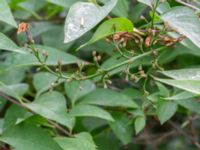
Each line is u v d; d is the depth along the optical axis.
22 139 0.72
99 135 0.91
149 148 1.22
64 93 0.93
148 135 1.18
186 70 0.72
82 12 0.67
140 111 0.85
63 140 0.74
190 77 0.71
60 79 0.85
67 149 0.73
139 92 0.88
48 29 0.98
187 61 0.96
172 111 0.81
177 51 0.89
